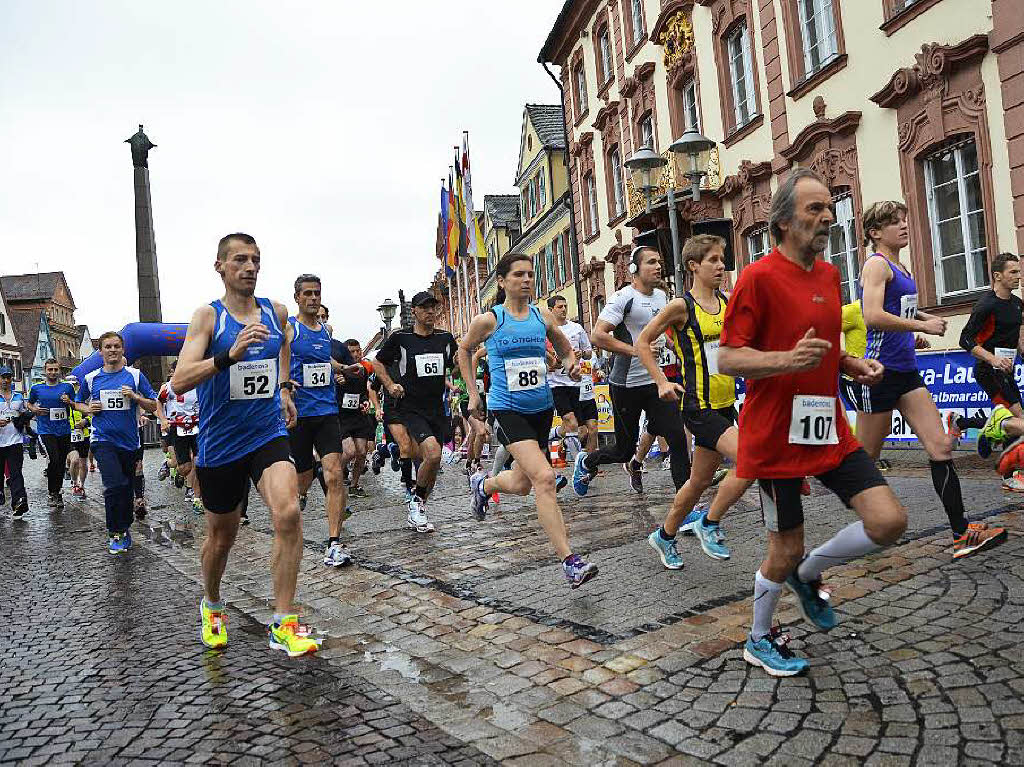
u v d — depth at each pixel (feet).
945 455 15.16
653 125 65.77
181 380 13.12
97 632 15.88
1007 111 31.91
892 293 16.11
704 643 12.12
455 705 11.06
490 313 17.56
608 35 75.41
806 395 10.36
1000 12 31.73
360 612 16.11
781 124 46.98
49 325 288.51
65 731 10.86
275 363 14.25
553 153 107.14
